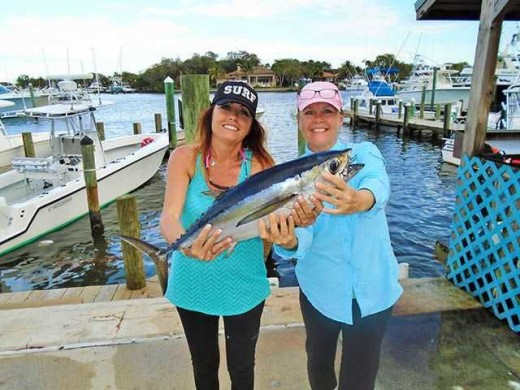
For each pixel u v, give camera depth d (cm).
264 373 246
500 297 301
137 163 1048
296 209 148
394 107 2469
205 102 600
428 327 294
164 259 176
